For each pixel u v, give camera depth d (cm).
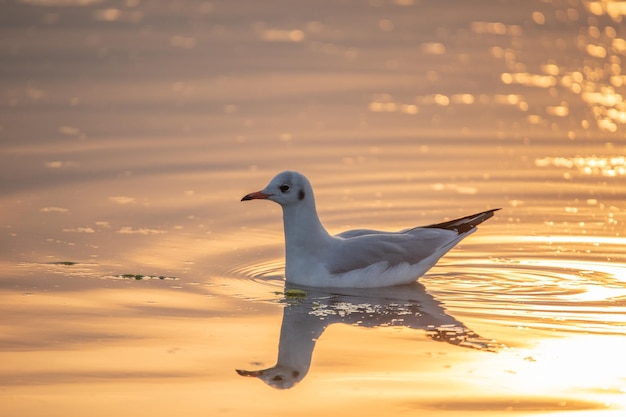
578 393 1056
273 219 1730
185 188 1864
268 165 2005
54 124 2242
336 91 2539
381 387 1070
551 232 1673
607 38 2978
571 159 2075
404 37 3019
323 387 1071
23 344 1180
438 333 1233
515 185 1916
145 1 3400
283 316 1292
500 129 2264
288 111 2380
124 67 2697
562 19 3170
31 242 1570
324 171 1978
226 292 1384
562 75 2666
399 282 1434
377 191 1873
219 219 1712
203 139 2166
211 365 1129
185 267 1484
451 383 1081
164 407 1020
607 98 2484
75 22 3109
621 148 2142
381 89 2558
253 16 3238
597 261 1536
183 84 2575
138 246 1567
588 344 1195
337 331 1241
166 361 1136
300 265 1429
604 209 1791
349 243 1440
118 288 1385
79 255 1519
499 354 1162
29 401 1030
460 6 3334
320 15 3256
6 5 3259
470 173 1981
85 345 1180
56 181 1881
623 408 1023
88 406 1020
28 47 2841
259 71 2692
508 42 2955
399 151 2112
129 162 2005
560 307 1333
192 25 3123
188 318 1277
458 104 2445
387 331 1242
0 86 2514
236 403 1030
